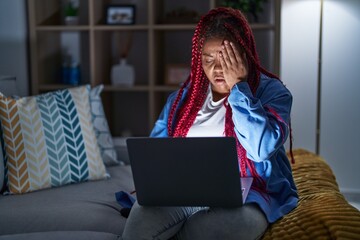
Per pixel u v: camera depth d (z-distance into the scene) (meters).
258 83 1.74
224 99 1.79
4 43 3.20
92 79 3.52
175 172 1.43
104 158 2.57
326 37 3.59
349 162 3.68
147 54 3.87
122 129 3.99
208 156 1.39
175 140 1.39
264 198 1.65
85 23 3.86
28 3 3.46
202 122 1.83
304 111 3.68
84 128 2.39
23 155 2.20
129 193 2.16
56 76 3.83
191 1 3.78
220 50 1.70
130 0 3.83
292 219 1.62
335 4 3.55
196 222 1.51
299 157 2.63
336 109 3.65
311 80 3.64
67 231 1.64
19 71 3.39
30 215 1.88
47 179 2.22
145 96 3.94
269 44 3.74
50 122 2.29
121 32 3.86
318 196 1.86
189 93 1.88
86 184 2.30
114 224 1.83
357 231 1.50
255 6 3.51
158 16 3.62
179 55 3.85
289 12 3.61
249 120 1.56
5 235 1.62
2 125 2.21
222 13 1.79
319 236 1.49
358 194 3.67
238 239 1.47
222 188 1.43
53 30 3.54
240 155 1.72
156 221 1.48
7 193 2.17
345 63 3.60
